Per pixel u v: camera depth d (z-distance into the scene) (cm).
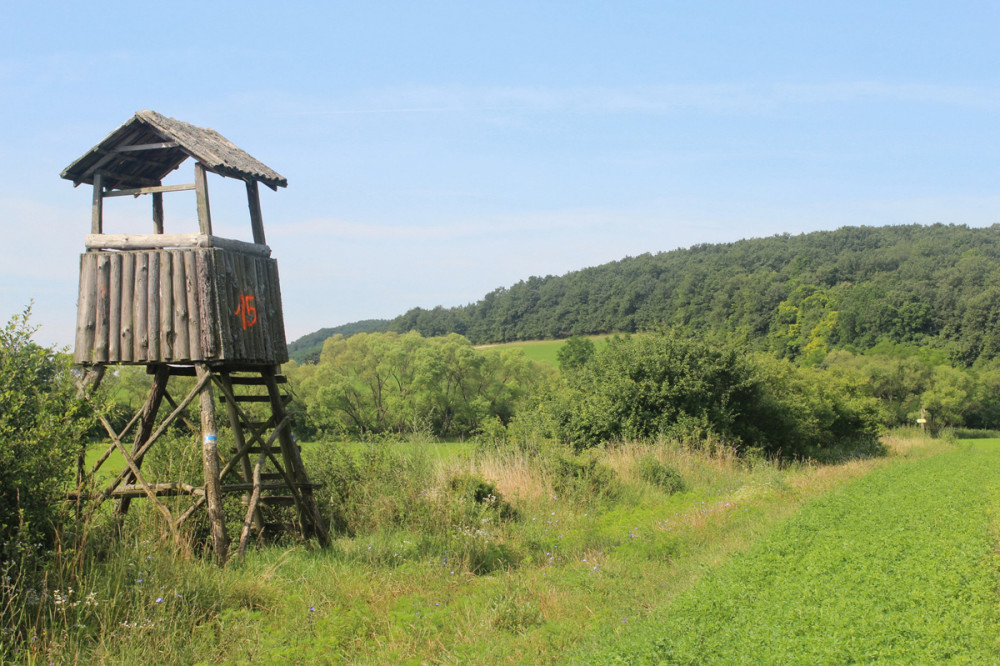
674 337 2444
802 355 7719
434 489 1245
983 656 582
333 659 632
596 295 10200
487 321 11156
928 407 6712
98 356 895
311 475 1232
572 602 797
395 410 6044
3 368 714
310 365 6719
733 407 2397
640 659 571
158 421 1216
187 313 895
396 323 12475
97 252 912
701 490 1656
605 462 1808
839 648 589
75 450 755
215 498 874
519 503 1351
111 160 991
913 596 734
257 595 752
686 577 895
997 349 7356
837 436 3344
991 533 1060
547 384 2995
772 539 1002
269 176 1027
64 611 634
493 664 619
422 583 862
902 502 1321
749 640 615
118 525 853
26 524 675
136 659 592
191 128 1022
